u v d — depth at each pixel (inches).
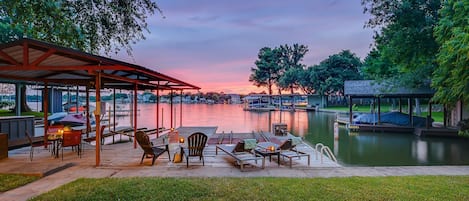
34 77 340.8
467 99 406.0
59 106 930.1
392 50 706.8
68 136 286.8
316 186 188.9
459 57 363.3
